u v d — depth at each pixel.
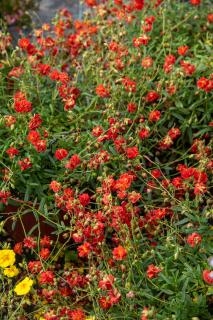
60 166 0.97
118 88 1.02
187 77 1.08
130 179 0.87
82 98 1.07
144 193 0.99
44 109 1.03
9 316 0.88
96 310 0.84
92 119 1.05
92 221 0.86
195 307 0.81
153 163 0.99
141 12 1.17
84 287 0.91
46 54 1.24
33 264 0.89
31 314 0.93
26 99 0.99
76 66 1.12
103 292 0.84
